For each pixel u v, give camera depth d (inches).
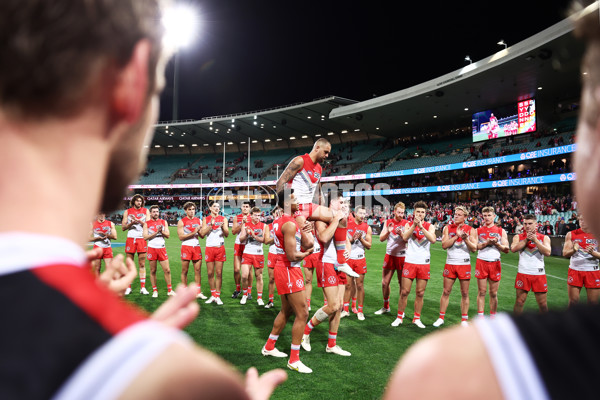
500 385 12.5
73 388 10.9
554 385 12.2
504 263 601.3
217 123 1823.3
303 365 184.9
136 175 17.9
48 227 14.0
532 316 15.1
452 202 1392.7
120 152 16.8
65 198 14.5
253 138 2095.2
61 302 12.7
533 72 948.0
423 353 15.3
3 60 12.8
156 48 17.0
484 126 1294.3
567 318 14.6
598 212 14.2
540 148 1103.0
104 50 14.2
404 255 299.4
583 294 314.7
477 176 1350.9
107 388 11.1
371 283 427.2
